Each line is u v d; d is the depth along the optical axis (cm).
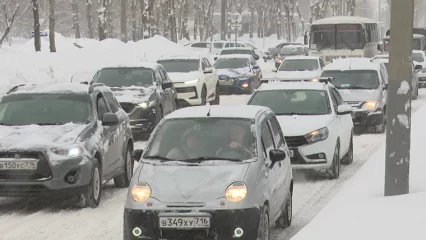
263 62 8444
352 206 1219
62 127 1617
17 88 1788
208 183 1151
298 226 1413
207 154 1246
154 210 1128
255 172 1186
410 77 1305
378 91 2889
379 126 2867
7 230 1393
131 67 2847
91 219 1477
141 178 1180
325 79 2223
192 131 1298
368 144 2572
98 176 1611
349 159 2144
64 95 1733
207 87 3809
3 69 3972
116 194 1744
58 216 1506
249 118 1314
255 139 1263
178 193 1138
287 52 6994
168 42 6875
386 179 1324
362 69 2983
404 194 1299
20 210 1577
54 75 4209
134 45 6397
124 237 1165
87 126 1639
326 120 1912
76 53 4925
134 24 10606
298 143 1850
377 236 998
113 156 1731
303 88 2086
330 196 1691
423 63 5234
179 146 1270
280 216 1378
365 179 1527
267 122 1366
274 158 1273
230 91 4622
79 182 1534
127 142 1855
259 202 1147
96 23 13275
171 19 9238
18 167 1512
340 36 5466
